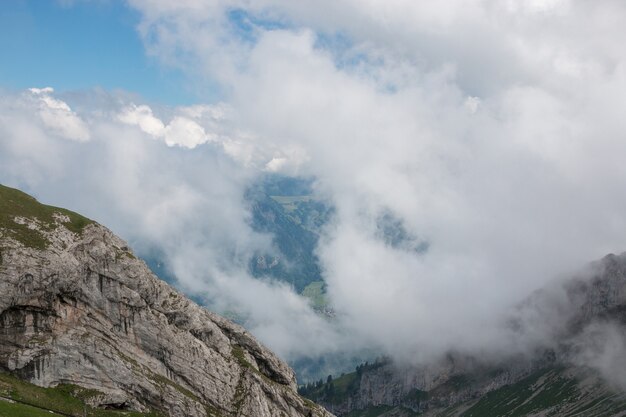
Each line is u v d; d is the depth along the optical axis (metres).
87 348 177.62
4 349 165.62
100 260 192.50
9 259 171.00
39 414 150.00
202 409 195.00
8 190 196.88
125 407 179.25
